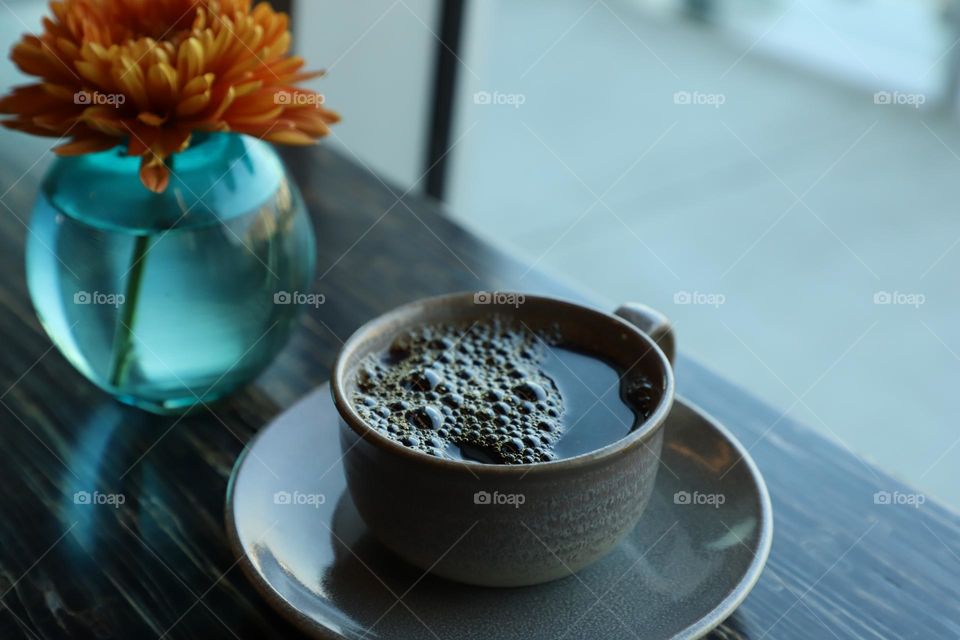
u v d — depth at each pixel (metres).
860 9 1.77
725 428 0.41
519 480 0.32
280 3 0.73
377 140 1.04
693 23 2.04
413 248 0.54
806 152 1.61
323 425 0.42
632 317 0.39
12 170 0.58
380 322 0.39
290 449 0.41
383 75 1.00
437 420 0.36
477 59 1.03
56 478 0.41
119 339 0.41
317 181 0.59
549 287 0.51
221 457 0.42
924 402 1.13
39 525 0.39
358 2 0.94
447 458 0.33
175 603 0.37
